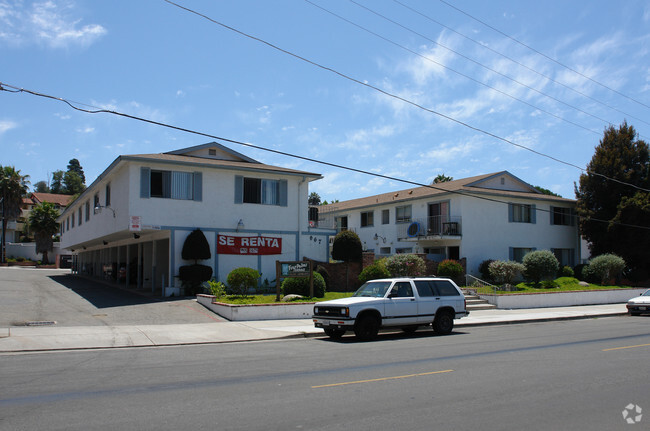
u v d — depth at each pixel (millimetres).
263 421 6082
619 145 35875
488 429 5801
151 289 27109
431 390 7711
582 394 7496
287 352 11906
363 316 14258
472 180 34656
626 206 33844
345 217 43406
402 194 38656
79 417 6266
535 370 9352
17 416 6309
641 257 34438
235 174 25656
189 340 14062
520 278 33312
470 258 32125
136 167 23281
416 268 26047
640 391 7703
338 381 8375
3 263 60219
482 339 14336
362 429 5773
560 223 37250
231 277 20594
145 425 5930
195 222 24406
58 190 117438
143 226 23094
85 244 38031
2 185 60344
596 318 22062
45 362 10531
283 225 26812
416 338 14695
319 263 26500
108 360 10805
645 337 14688
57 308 19797
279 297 20062
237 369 9578
